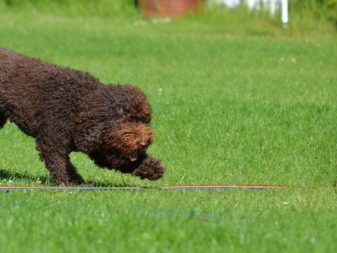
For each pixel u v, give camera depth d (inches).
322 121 746.2
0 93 502.9
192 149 657.0
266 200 491.2
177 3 1688.0
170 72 1090.1
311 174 597.9
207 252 346.0
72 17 1694.1
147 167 496.1
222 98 880.9
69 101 492.1
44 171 577.9
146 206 448.5
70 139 497.7
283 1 1521.9
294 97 909.8
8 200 446.9
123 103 482.3
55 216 398.6
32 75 500.4
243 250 350.9
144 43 1349.7
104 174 570.3
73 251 339.6
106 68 1107.3
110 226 379.2
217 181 566.9
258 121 739.4
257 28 1518.2
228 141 674.2
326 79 1058.1
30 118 500.7
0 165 591.8
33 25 1533.0
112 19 1673.2
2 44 1269.7
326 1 1547.7
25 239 358.0
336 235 390.0
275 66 1163.3
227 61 1198.9
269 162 622.8
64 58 1180.5
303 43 1387.8
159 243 354.9
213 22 1605.6
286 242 366.9
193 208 445.7
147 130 483.5
